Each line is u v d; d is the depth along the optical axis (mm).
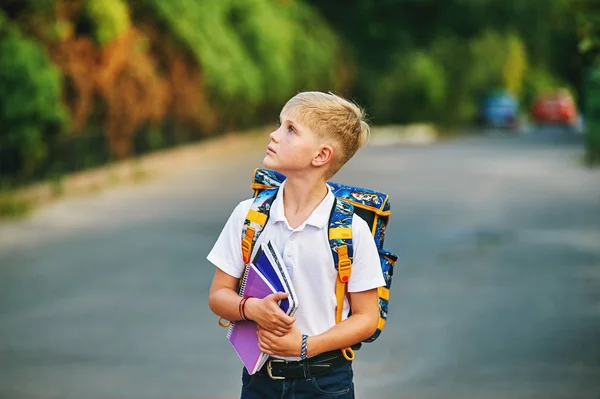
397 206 19312
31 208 18328
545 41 64938
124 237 15281
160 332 9453
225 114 37844
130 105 26656
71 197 20109
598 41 11875
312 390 3912
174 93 31375
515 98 59812
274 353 3783
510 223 16844
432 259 13406
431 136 48688
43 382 7836
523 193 21531
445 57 58250
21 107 20109
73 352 8734
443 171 27141
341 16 57781
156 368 8234
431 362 8352
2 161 20219
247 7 39125
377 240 3957
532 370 8086
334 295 3891
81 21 23906
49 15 22344
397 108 56219
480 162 30500
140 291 11328
